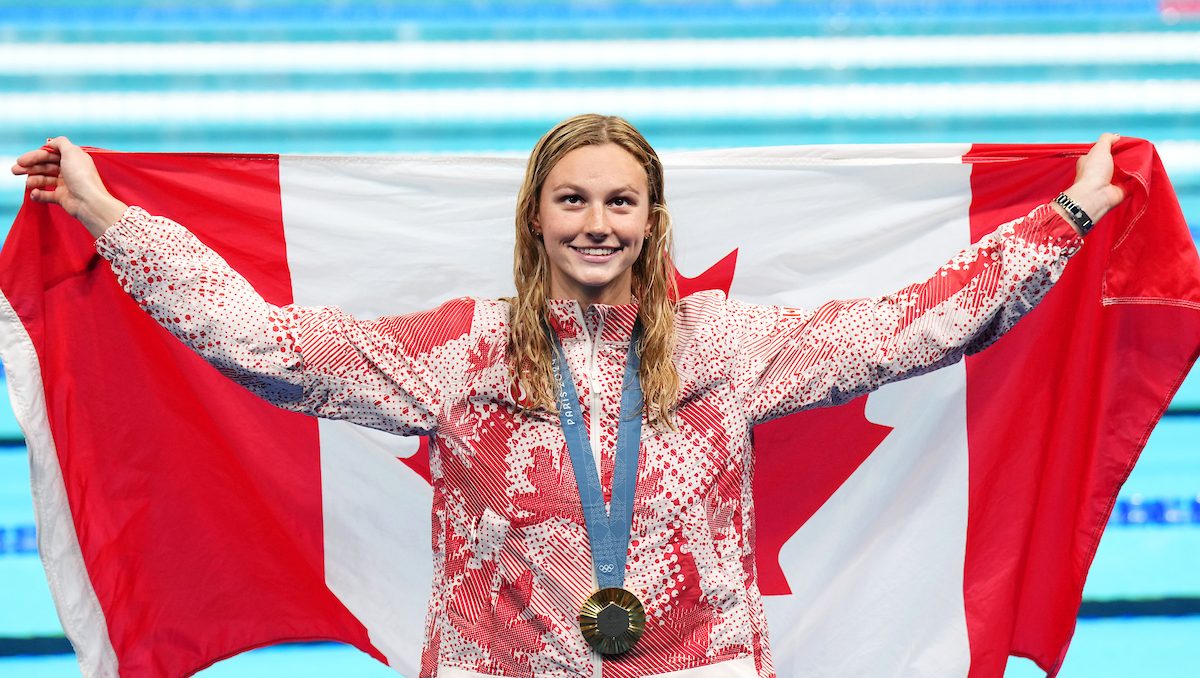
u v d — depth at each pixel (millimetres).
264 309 7457
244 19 31594
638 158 7496
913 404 9852
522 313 7430
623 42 31922
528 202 7566
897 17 32938
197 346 7422
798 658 9914
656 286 7559
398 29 31922
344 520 9836
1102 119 29359
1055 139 28516
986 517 9727
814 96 30094
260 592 9750
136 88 29359
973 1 33406
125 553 9430
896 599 9781
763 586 9977
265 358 7312
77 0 31438
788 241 9961
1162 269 9086
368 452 9844
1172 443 19578
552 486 7160
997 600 9617
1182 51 31703
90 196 7910
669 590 7105
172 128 28109
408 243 9883
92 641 9289
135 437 9461
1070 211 7988
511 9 32812
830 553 9938
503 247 9930
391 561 9875
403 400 7391
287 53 30906
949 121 29234
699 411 7398
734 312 7754
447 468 7379
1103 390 9320
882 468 9898
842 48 31828
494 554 7184
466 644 7172
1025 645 9734
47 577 9133
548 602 7094
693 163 9898
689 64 31203
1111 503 9359
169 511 9547
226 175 9695
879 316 7703
